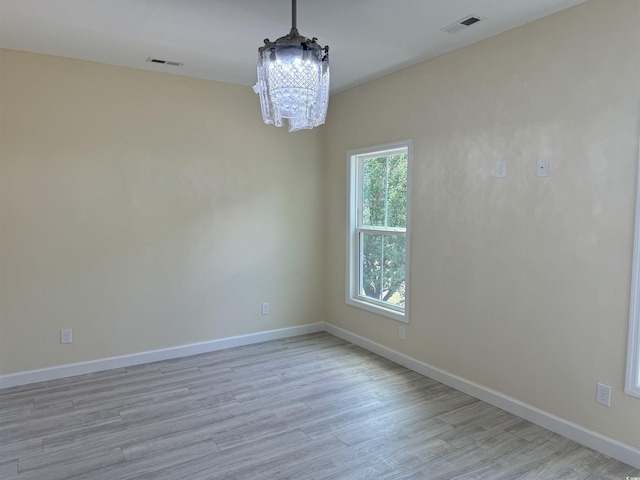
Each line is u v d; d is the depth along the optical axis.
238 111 4.20
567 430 2.60
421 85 3.48
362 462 2.37
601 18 2.36
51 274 3.44
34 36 2.96
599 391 2.45
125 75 3.64
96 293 3.62
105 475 2.25
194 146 3.98
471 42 3.04
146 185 3.78
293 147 4.54
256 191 4.34
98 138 3.56
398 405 3.04
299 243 4.64
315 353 4.12
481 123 3.03
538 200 2.70
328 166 4.68
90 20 2.69
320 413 2.93
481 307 3.10
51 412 2.93
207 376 3.57
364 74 3.80
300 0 2.42
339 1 2.43
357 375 3.59
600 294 2.42
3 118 3.21
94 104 3.53
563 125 2.55
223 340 4.25
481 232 3.07
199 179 4.03
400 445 2.53
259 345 4.36
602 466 2.32
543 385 2.73
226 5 2.48
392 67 3.61
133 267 3.77
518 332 2.86
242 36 2.95
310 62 1.97
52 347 3.47
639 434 2.29
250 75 3.89
